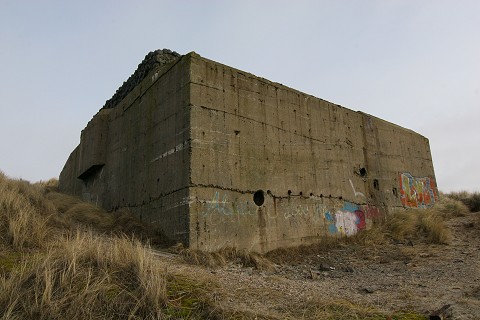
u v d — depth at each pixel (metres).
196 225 7.14
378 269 7.35
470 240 9.03
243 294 4.65
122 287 4.02
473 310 4.36
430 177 14.32
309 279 6.59
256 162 8.52
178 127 7.98
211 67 8.28
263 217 8.33
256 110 8.87
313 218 9.43
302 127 9.88
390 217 11.62
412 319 4.12
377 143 12.38
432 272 6.75
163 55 10.58
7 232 5.45
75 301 3.59
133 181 9.73
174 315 3.75
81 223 8.70
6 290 3.61
